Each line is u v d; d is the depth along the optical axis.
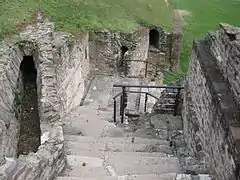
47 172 5.91
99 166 7.16
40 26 11.54
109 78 15.30
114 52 15.34
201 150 7.14
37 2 13.98
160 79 17.19
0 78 8.28
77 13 15.03
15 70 9.26
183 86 9.84
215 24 21.86
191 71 8.86
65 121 10.54
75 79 12.51
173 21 19.33
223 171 5.55
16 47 10.05
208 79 6.85
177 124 10.14
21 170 5.17
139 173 6.96
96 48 14.95
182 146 8.82
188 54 19.33
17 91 9.06
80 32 13.87
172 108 10.67
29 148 8.16
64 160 6.84
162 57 18.66
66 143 8.41
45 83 8.99
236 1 25.56
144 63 17.77
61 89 10.56
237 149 4.96
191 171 6.63
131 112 11.19
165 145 8.77
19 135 8.41
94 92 14.14
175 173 6.60
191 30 21.05
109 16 16.23
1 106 7.53
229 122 5.45
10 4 12.67
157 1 20.05
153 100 13.69
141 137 9.55
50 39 10.66
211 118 6.47
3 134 6.79
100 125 10.33
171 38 18.12
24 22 11.66
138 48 16.22
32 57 10.42
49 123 8.02
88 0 16.25
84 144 8.47
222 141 5.68
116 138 9.13
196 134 7.50
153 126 10.09
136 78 15.64
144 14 18.19
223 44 6.89
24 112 9.29
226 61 6.63
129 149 8.44
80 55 13.19
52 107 8.32
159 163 7.33
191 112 8.24
